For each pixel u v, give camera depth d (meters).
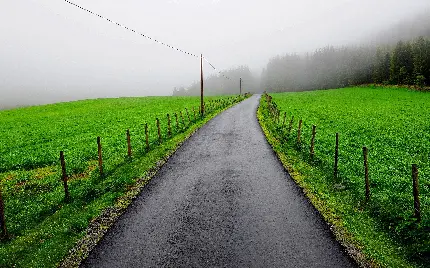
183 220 10.45
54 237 9.73
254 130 29.53
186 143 23.83
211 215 10.80
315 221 10.27
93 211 11.38
